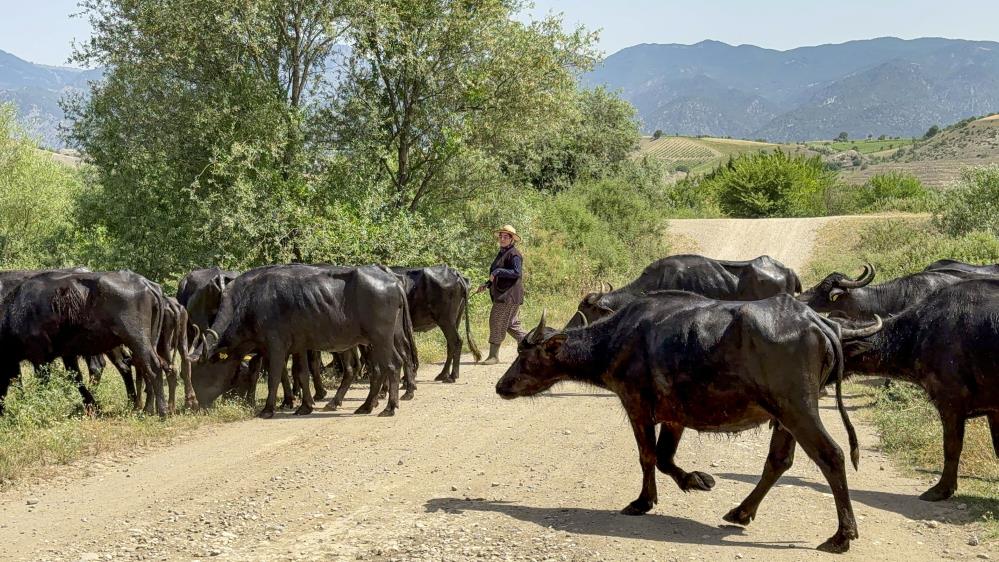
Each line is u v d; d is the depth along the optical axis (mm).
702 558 6352
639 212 39688
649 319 7367
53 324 11312
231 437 10570
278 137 22172
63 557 6523
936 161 199625
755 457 9531
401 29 23797
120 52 22844
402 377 14703
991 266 12977
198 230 21359
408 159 26047
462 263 25172
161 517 7484
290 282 11852
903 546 6633
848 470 8984
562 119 26938
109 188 23297
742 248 39125
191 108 22297
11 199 27891
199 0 21656
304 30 23312
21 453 9375
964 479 8570
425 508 7684
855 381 14023
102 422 11148
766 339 6672
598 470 8961
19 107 29188
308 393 12094
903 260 27203
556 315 22609
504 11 24891
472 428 11000
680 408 7160
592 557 6395
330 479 8641
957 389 8031
